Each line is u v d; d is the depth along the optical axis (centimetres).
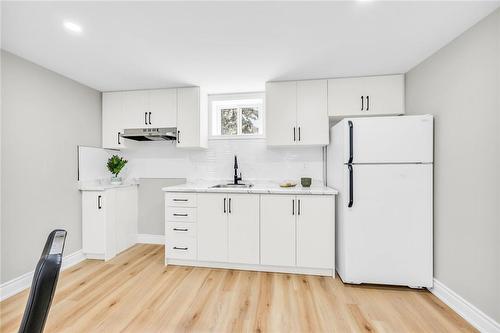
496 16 150
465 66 174
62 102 257
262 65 236
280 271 249
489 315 156
